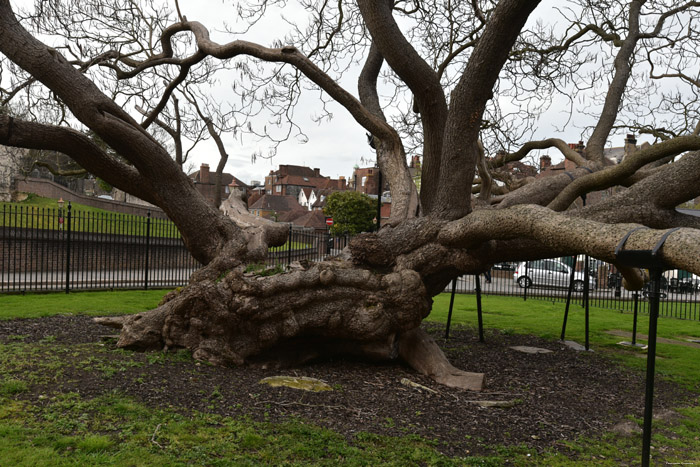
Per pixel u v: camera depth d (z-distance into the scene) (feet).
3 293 44.62
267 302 21.43
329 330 22.65
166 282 60.64
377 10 22.63
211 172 206.39
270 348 22.24
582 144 75.92
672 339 39.55
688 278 81.00
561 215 16.81
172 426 13.84
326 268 22.76
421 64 23.54
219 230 26.84
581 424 17.81
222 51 27.45
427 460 13.29
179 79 31.63
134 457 11.93
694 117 36.99
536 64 34.17
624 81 33.17
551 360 28.68
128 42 32.78
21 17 27.27
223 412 15.34
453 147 22.77
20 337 23.62
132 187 26.89
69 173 41.39
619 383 24.23
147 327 21.61
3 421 13.42
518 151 36.78
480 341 33.65
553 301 63.52
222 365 20.71
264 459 12.50
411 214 27.09
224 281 21.66
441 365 22.66
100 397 15.51
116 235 76.43
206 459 12.17
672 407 20.75
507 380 23.49
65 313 33.53
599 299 68.85
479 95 21.61
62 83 22.95
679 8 33.60
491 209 20.84
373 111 31.94
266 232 28.84
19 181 107.65
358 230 167.12
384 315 22.50
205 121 35.12
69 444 12.37
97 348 21.44
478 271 24.48
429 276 24.39
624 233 13.17
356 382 20.72
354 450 13.38
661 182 21.88
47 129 23.61
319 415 16.02
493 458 13.78
